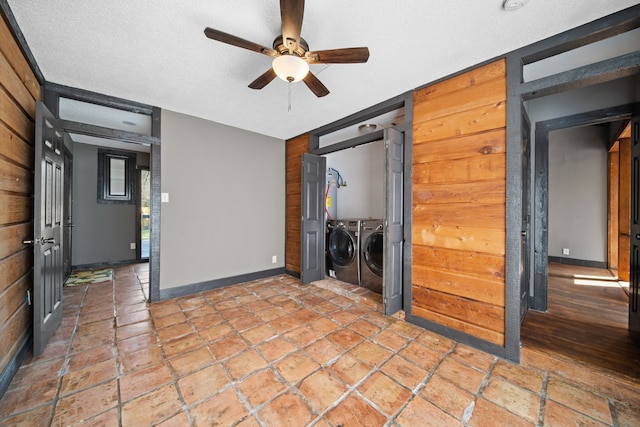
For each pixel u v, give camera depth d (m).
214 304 2.82
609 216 4.34
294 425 1.27
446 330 2.15
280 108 2.89
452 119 2.14
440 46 1.80
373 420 1.31
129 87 2.42
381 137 2.70
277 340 2.07
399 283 2.56
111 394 1.47
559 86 1.68
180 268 3.09
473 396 1.47
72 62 2.01
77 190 4.36
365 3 1.42
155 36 1.71
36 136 1.76
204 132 3.26
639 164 2.00
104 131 2.56
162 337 2.11
